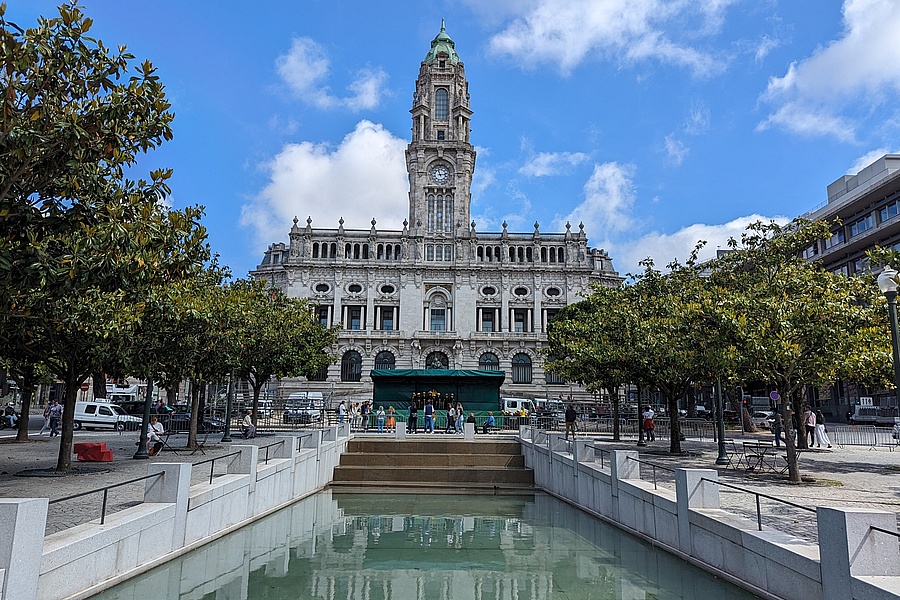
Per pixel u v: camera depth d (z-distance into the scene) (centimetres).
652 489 1552
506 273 8706
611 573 1326
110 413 5175
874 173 6706
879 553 827
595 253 10012
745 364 2005
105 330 1820
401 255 8719
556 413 5684
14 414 4997
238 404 5753
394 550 1581
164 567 1273
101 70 1250
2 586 805
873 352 1875
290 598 1179
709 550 1224
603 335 3331
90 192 1263
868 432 4269
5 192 1120
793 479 1967
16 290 1205
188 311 1944
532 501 2384
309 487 2450
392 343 8406
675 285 3462
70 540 995
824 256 6862
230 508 1641
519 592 1223
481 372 4597
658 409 6756
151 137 1350
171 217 1415
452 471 2802
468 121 9612
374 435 3631
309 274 8606
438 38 9988
